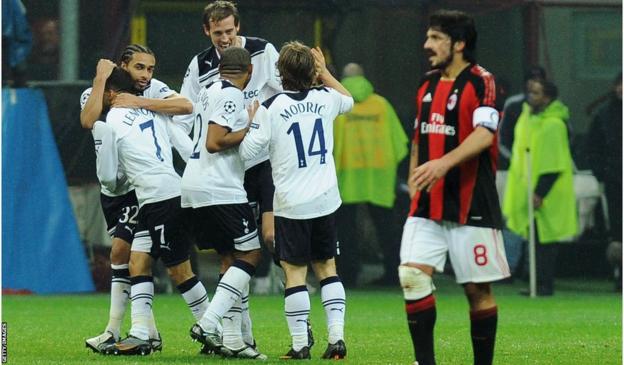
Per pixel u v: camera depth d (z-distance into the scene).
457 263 23.30
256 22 53.84
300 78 27.72
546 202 54.44
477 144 22.50
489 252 23.12
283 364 26.86
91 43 53.25
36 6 53.06
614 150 55.78
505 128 55.53
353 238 54.44
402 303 49.25
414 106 54.81
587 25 56.16
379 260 54.72
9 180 52.34
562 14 55.97
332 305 28.45
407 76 54.75
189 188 28.22
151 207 29.02
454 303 50.31
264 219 29.78
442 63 23.33
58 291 52.75
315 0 54.16
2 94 52.56
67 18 53.09
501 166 55.75
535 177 54.62
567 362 28.53
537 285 54.41
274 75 30.19
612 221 55.88
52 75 53.03
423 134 23.52
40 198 52.72
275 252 28.62
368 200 54.25
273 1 53.88
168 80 53.28
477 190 23.08
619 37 56.19
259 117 27.41
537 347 32.06
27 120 52.69
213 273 54.94
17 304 47.62
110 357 28.58
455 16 23.25
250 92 30.16
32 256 52.56
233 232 28.09
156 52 53.28
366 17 54.53
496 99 23.09
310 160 27.66
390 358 28.64
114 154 28.95
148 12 53.34
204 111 28.11
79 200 53.12
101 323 39.38
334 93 28.14
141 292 29.22
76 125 53.19
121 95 29.44
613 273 56.47
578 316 43.41
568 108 56.09
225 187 28.03
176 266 29.80
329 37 54.38
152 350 30.19
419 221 23.52
